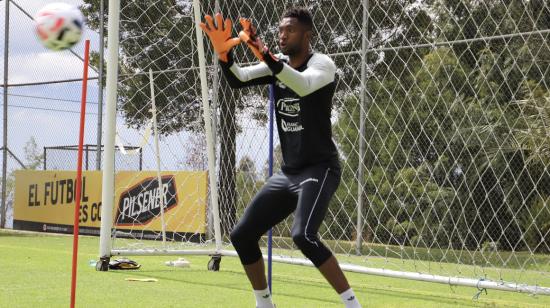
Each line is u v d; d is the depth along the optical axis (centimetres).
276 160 2747
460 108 2994
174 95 3200
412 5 2923
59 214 3631
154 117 2273
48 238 3316
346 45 2877
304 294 1569
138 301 1366
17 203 3834
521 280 2044
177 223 3103
